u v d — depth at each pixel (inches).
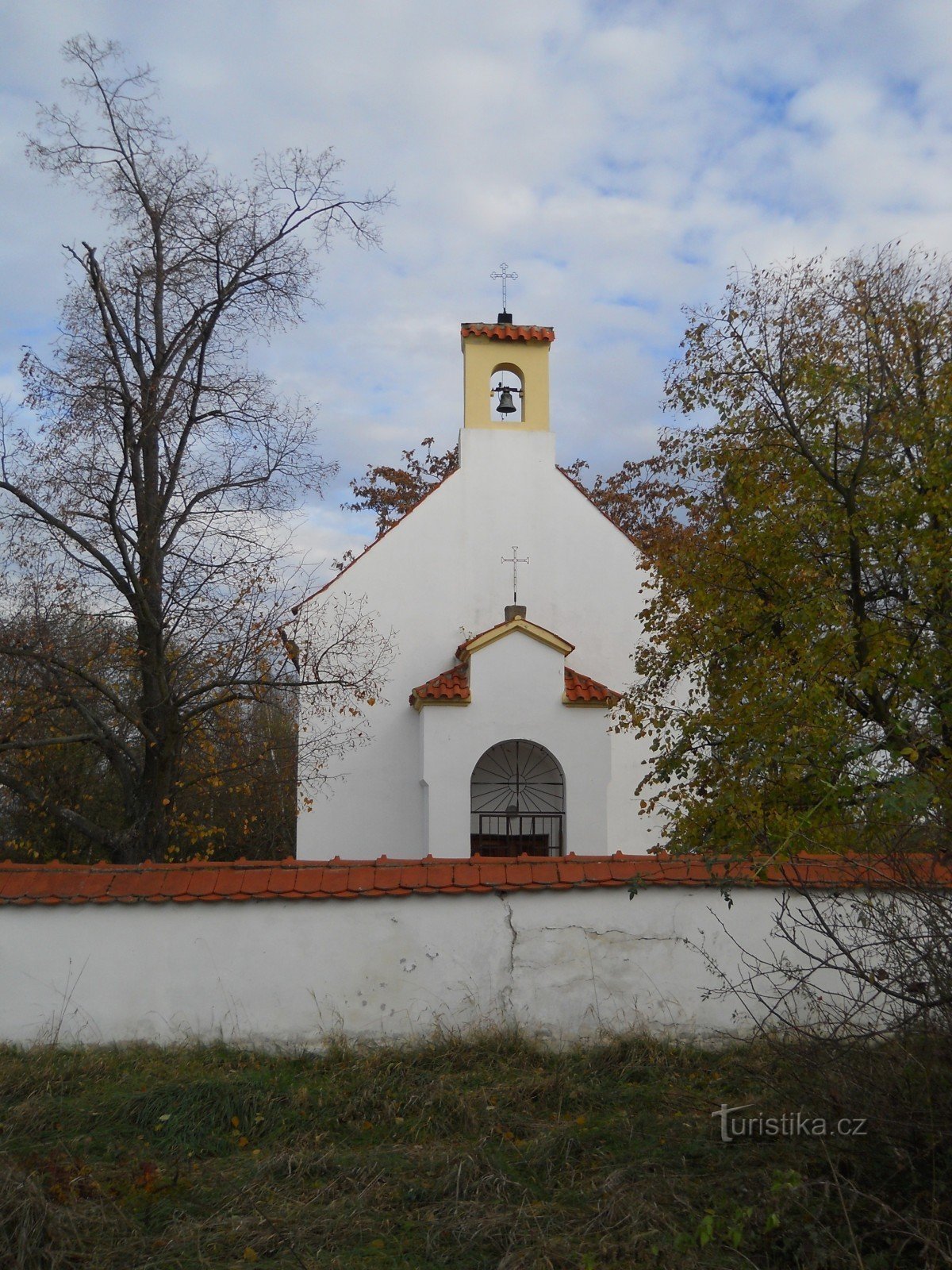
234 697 554.6
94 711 594.6
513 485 753.6
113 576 534.3
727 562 509.4
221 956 345.4
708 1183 237.3
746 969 352.5
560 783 690.2
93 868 352.5
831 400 502.9
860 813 302.5
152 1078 314.0
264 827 917.8
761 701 422.9
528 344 788.0
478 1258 215.5
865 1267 196.4
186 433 555.2
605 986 352.5
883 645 449.4
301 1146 272.5
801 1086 236.7
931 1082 214.1
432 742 653.3
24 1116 283.4
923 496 465.4
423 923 352.2
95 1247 218.4
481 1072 321.1
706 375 533.3
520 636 665.6
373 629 719.1
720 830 410.9
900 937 225.5
